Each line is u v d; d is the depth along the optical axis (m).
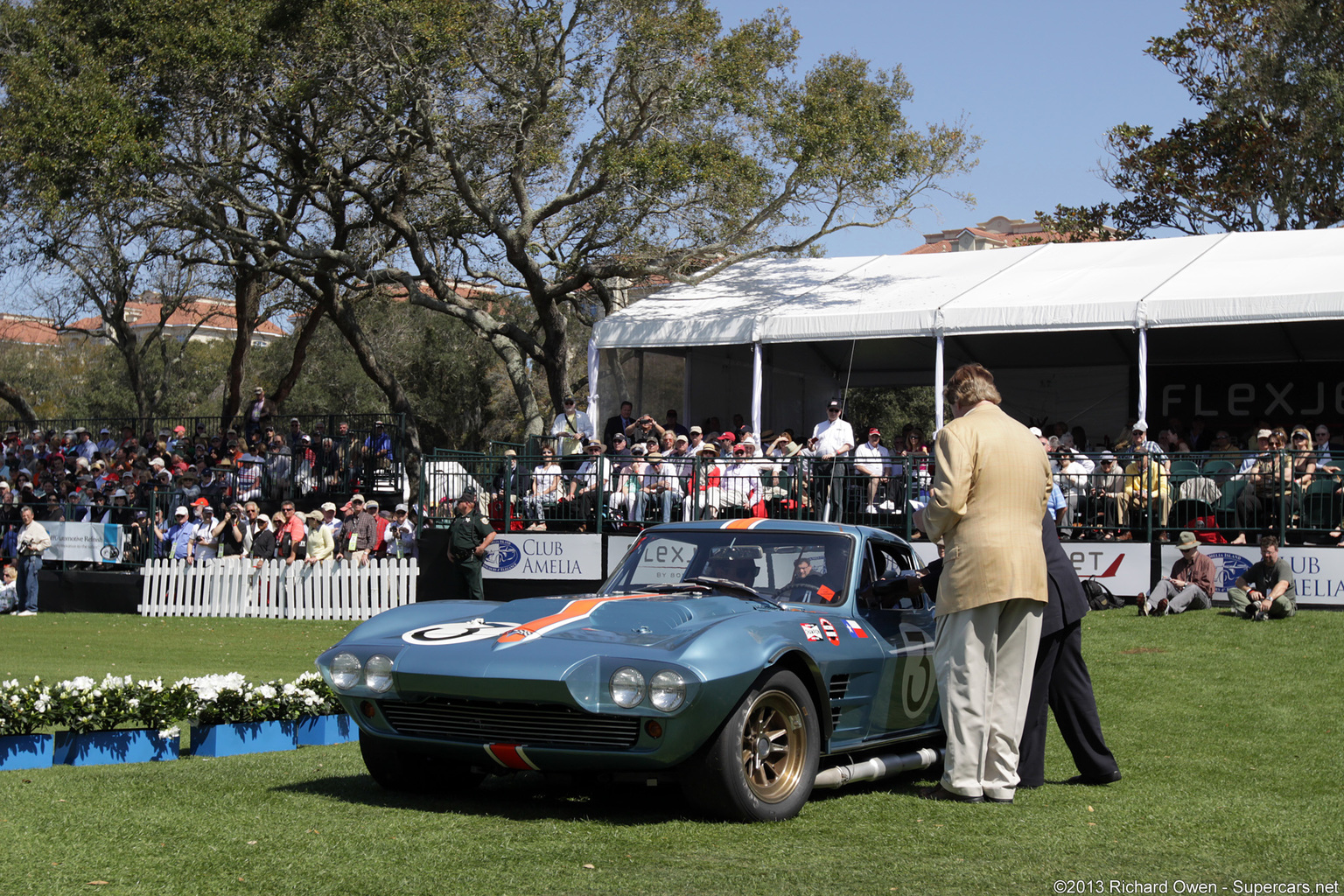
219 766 7.11
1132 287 18.08
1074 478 16.06
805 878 4.52
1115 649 12.46
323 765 7.15
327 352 49.53
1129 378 23.62
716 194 23.88
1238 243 20.47
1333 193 32.47
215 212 28.38
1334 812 5.88
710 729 5.38
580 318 30.80
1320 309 16.17
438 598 19.03
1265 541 14.24
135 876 4.44
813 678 5.98
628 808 5.90
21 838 4.96
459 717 5.79
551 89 25.02
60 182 24.09
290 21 23.88
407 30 23.44
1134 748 7.99
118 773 6.77
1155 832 5.36
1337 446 21.73
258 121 26.44
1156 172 34.47
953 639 6.12
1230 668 11.20
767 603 6.47
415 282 30.19
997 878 4.56
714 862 4.75
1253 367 22.53
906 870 4.66
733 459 17.12
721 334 19.89
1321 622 13.49
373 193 29.67
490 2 23.64
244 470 25.02
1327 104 31.62
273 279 35.59
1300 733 8.48
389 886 4.37
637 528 17.64
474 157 26.27
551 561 18.03
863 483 16.59
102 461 27.28
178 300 36.28
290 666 13.55
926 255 23.72
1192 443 20.56
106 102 23.92
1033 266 21.05
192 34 23.62
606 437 21.30
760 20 24.30
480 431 48.25
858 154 24.03
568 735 5.57
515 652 5.61
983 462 6.00
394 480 25.78
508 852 4.87
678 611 5.96
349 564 19.72
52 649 15.37
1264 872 4.71
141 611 21.02
